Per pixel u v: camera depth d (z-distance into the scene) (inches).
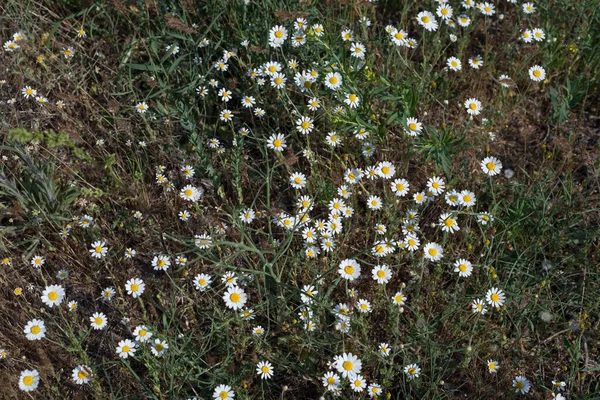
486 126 41.8
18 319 35.5
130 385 33.9
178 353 32.7
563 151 41.6
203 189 40.5
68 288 37.5
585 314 34.1
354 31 44.9
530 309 35.2
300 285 36.8
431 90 44.1
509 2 48.9
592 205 39.6
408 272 37.4
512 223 37.3
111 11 46.5
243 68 43.8
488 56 46.5
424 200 38.2
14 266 37.5
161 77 44.3
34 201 37.5
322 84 41.1
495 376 34.0
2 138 40.9
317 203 38.5
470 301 35.6
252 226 39.0
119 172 40.8
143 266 38.3
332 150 39.6
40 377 33.1
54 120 42.6
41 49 44.6
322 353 33.7
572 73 45.6
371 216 39.1
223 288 34.0
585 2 44.9
